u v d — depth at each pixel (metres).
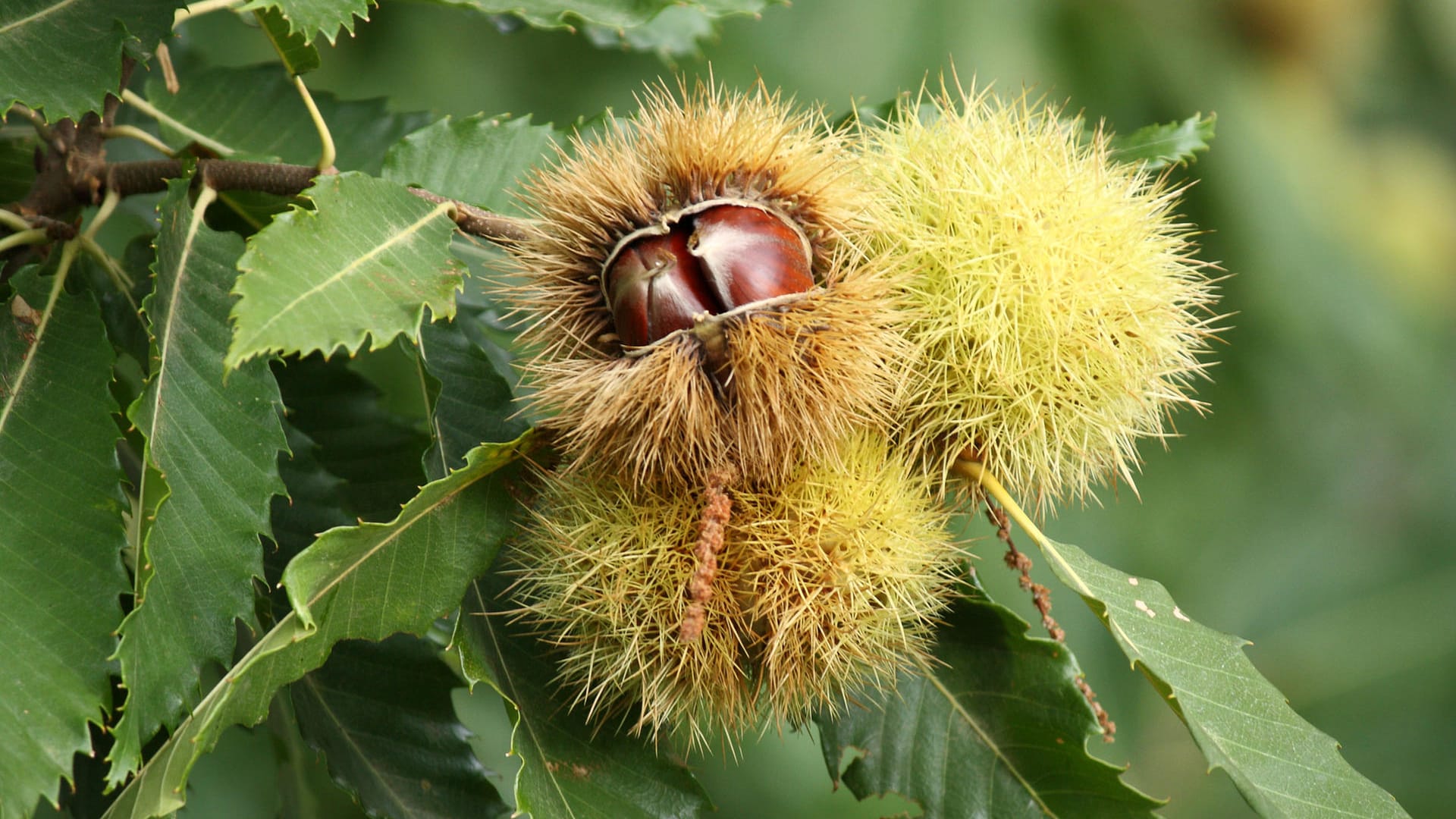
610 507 0.96
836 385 0.96
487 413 1.02
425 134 1.04
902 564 0.97
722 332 0.96
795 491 0.96
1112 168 1.02
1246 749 0.97
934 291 0.98
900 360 0.98
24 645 0.94
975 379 0.98
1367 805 0.97
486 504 0.97
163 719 0.94
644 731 0.98
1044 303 0.98
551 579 0.97
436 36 1.25
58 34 0.97
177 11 0.99
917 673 1.01
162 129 1.05
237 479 0.96
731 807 1.24
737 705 0.98
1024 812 1.00
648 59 1.26
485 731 1.17
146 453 0.94
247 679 0.94
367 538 0.95
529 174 1.04
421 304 0.95
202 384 0.97
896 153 1.00
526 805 0.96
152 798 0.93
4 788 0.93
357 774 1.00
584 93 1.27
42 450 0.96
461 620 0.97
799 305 0.96
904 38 1.24
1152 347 0.99
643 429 0.96
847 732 1.00
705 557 0.95
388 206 0.96
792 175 0.97
